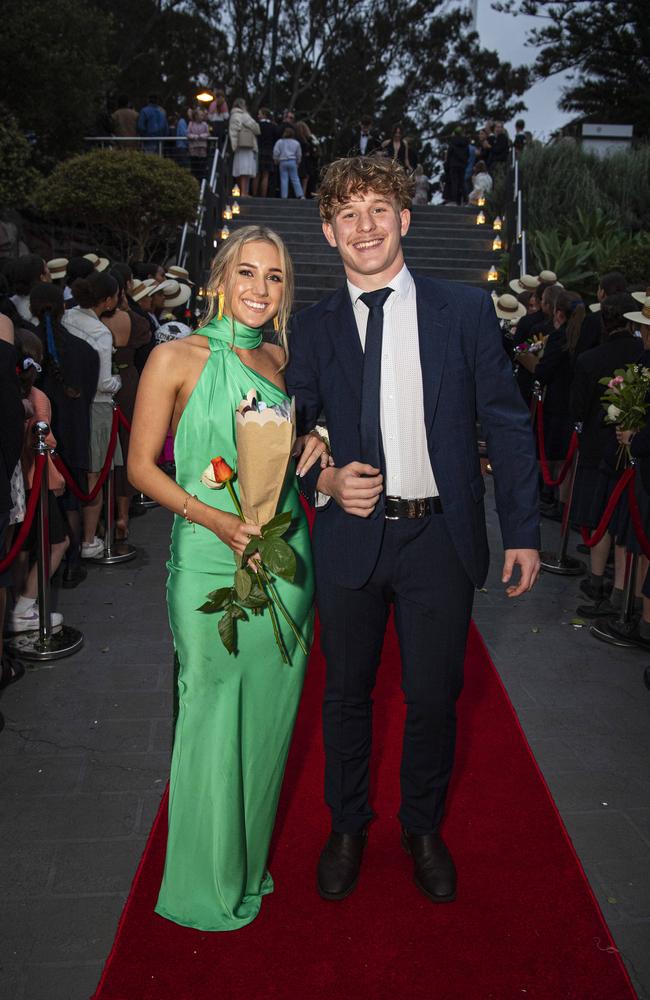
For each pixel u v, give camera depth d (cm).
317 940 223
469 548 220
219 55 3478
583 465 502
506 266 1281
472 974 213
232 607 211
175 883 226
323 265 1297
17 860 256
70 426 479
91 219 1202
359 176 209
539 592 512
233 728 221
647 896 247
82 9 1412
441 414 216
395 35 3756
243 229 219
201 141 1480
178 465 217
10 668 384
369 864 256
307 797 291
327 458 225
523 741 333
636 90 3080
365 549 221
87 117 1449
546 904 239
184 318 869
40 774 305
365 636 232
